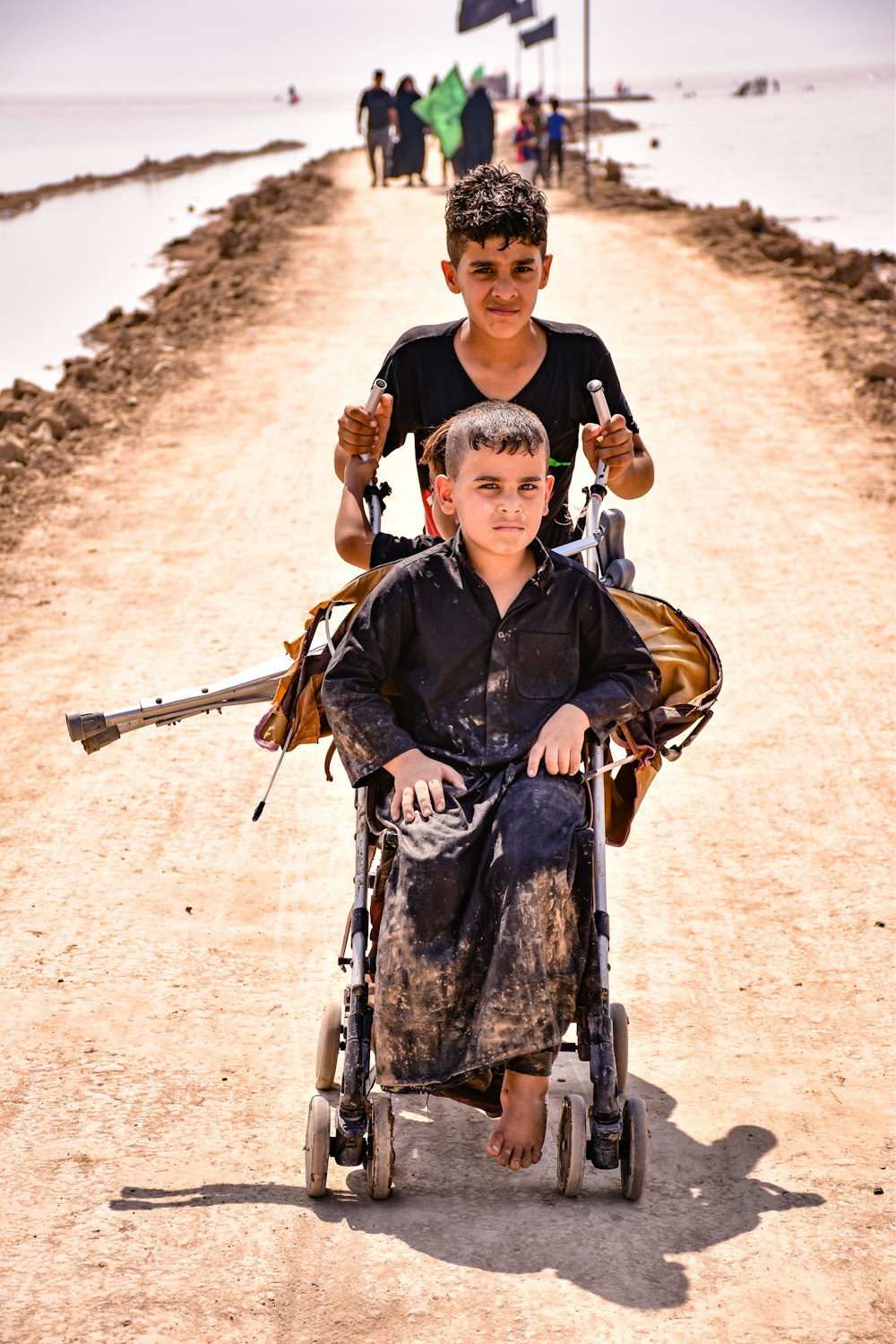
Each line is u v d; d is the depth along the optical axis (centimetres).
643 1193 363
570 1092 421
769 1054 438
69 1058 432
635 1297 317
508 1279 323
